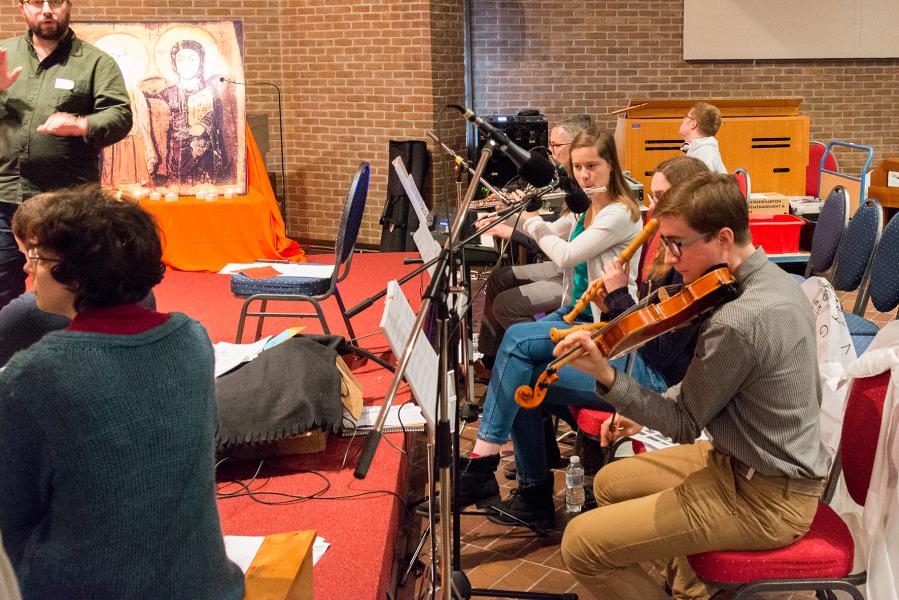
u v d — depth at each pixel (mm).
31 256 1545
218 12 8086
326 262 6227
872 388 2234
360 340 4211
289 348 2986
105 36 6496
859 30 8820
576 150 3428
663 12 8875
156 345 1527
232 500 2639
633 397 2160
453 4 8039
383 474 2812
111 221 1528
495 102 9078
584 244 3359
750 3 8805
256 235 6375
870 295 3949
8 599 1139
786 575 2146
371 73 7984
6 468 1405
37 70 4168
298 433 2730
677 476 2396
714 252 2105
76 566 1461
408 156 7738
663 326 2129
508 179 7305
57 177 4219
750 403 2100
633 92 9039
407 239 7590
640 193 6633
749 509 2143
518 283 4520
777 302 2070
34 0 4062
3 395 1396
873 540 2156
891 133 9141
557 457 3770
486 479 3293
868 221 3965
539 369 3127
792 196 7312
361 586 2223
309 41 8141
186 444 1533
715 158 6070
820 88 9031
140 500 1480
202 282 5695
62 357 1436
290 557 1835
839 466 2482
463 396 4352
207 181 6480
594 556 2260
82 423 1423
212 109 6504
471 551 3150
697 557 2205
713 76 9000
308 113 8305
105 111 4207
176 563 1538
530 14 8906
